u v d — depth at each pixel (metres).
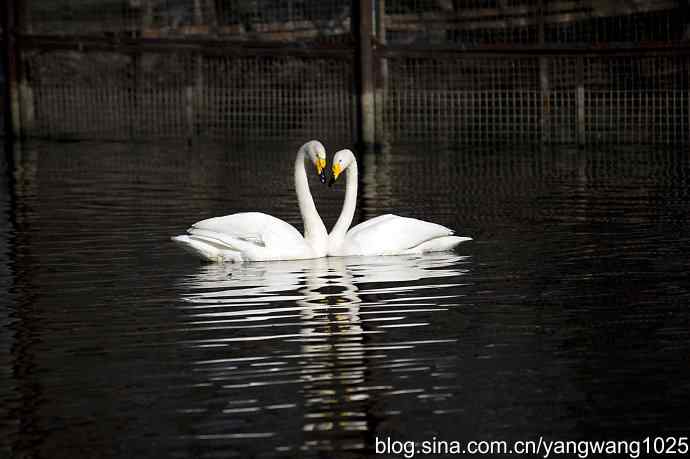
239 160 24.73
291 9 29.08
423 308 10.56
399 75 28.58
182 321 10.20
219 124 31.33
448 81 29.12
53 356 9.20
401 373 8.63
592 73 27.88
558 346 9.27
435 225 13.40
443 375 8.58
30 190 19.47
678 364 8.74
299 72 29.27
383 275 12.05
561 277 11.82
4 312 10.61
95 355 9.20
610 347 9.23
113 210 16.98
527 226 15.13
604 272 12.03
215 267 12.65
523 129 29.19
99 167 23.28
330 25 29.20
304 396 8.17
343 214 13.53
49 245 14.05
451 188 19.45
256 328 9.93
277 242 12.91
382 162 24.12
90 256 13.32
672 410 7.83
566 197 17.97
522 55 27.12
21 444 7.41
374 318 10.21
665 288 11.23
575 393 8.16
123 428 7.64
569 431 7.52
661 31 27.17
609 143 27.45
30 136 30.67
